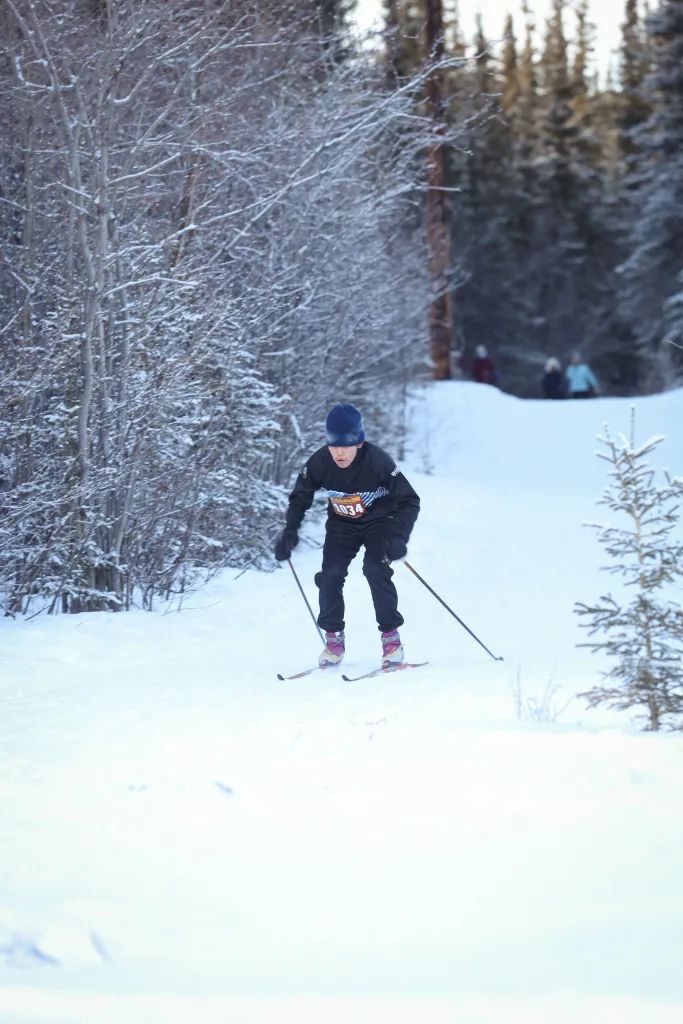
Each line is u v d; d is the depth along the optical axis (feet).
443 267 177.06
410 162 112.47
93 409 70.28
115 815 30.27
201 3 77.77
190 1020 18.26
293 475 99.66
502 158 458.91
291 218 98.58
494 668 53.47
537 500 125.08
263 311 88.89
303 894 24.07
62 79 73.77
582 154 495.82
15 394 67.00
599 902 22.97
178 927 22.41
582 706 43.91
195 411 76.54
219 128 83.97
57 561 68.85
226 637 63.87
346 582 82.17
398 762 34.76
